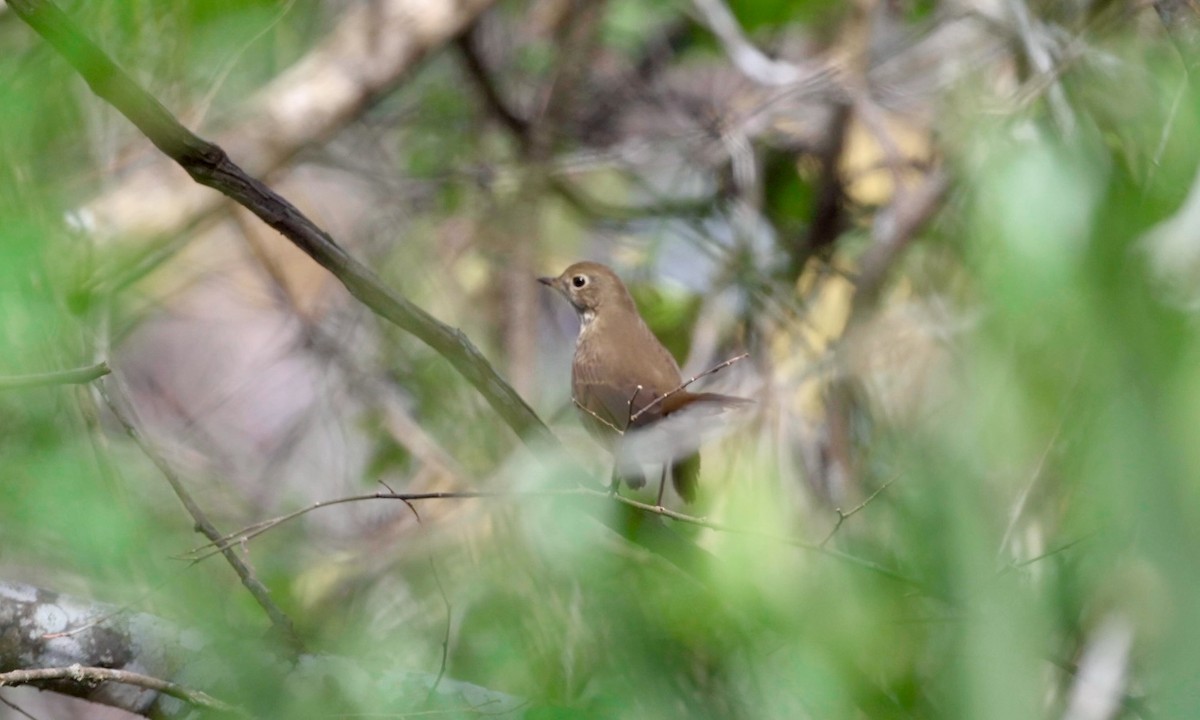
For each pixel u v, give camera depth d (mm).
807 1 15273
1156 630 4441
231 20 10883
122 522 8539
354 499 7484
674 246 15211
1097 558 5215
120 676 7242
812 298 13984
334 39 14555
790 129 15141
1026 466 5633
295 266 15219
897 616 6828
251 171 14008
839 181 14672
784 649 7141
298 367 15422
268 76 15133
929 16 13875
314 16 15289
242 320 15867
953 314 8781
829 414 10430
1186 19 7422
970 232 6551
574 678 8180
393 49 14406
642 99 15992
